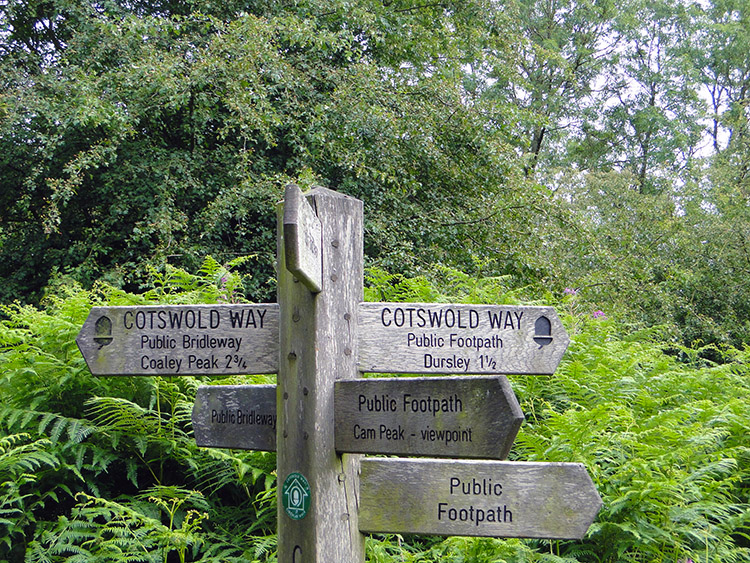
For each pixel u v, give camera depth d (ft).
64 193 30.25
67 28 37.65
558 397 15.21
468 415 7.05
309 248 7.00
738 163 64.18
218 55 32.01
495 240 34.63
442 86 36.09
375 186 33.40
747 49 84.28
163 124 38.19
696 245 52.90
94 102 30.04
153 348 8.18
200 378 13.71
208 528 12.05
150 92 32.60
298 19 34.30
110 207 34.76
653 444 12.62
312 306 7.43
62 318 14.12
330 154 32.60
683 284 45.44
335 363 7.56
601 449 12.40
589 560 11.52
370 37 39.50
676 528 11.18
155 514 11.85
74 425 12.20
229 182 34.81
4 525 11.19
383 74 37.11
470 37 43.04
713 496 12.24
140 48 33.01
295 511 7.41
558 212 35.42
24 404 13.29
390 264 29.86
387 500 7.54
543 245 33.99
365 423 7.39
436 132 35.01
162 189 33.01
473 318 7.91
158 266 29.19
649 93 87.25
